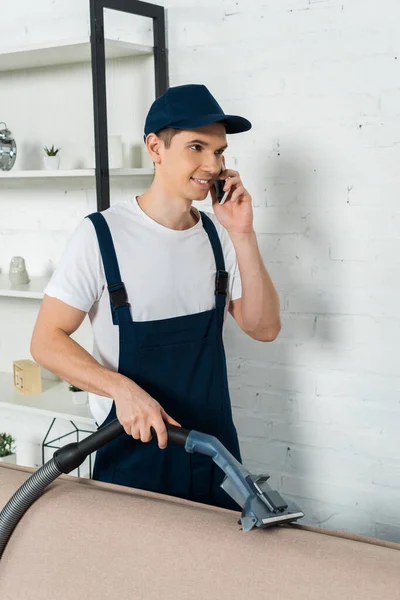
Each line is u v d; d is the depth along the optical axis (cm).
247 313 191
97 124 243
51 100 298
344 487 260
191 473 179
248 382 273
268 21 250
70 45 251
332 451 260
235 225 184
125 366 179
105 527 128
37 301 315
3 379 319
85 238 176
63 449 140
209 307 187
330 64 242
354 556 112
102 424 184
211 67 263
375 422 252
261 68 254
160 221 181
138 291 178
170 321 180
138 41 276
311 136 249
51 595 129
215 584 117
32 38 298
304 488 268
